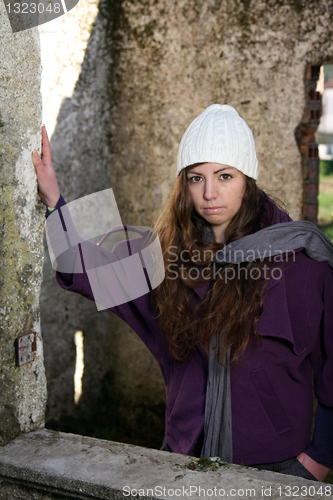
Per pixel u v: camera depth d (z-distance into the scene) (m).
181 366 1.49
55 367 3.71
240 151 1.35
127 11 3.13
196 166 1.36
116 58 3.22
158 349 1.55
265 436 1.37
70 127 3.40
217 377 1.38
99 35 3.24
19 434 1.40
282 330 1.34
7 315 1.34
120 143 3.29
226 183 1.36
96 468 1.22
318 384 1.50
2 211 1.29
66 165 3.44
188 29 3.04
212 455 1.37
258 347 1.37
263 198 1.47
